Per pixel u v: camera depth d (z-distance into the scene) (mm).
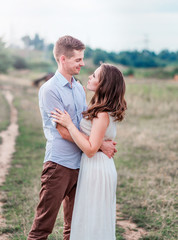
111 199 2795
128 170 6379
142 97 18594
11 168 6602
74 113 2873
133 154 7695
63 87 2812
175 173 6070
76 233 2764
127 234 3789
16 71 70438
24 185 5477
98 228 2727
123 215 4355
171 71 46031
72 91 2869
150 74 46188
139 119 13211
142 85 22156
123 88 2822
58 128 2723
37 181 5617
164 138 9305
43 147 8719
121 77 2820
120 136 9578
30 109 17516
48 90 2756
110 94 2760
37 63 83375
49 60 94562
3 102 21547
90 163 2775
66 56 2760
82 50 2809
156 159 7137
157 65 73250
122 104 2820
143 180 5742
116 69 2820
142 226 4004
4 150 8367
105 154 2816
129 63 71250
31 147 8727
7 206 4504
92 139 2676
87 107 3092
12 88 33906
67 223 3068
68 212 3033
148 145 8453
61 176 2773
